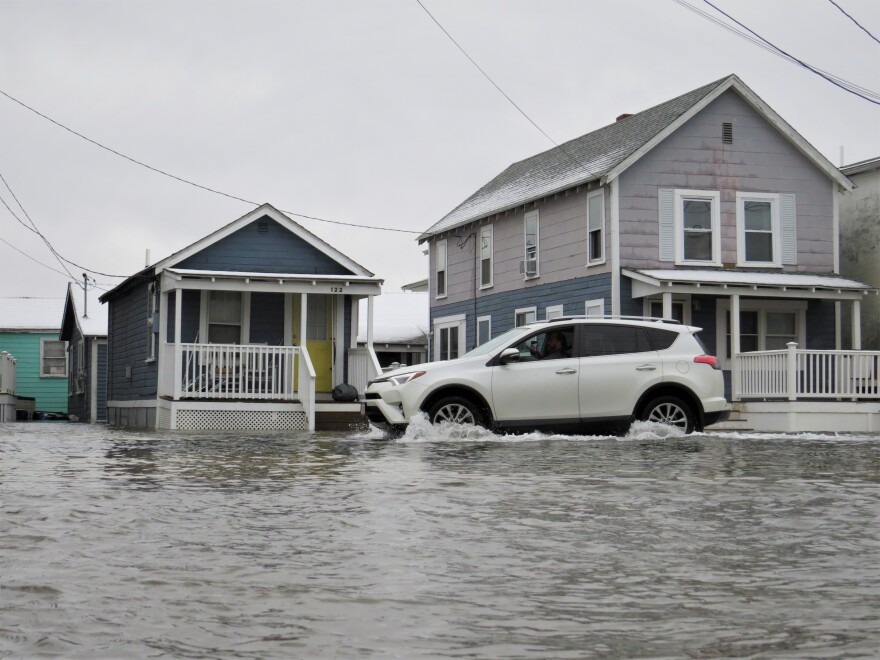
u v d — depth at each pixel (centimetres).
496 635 450
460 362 1703
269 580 557
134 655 417
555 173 3297
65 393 5178
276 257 2645
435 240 3975
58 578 558
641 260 2852
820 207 2978
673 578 567
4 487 951
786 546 663
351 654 420
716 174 2906
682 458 1273
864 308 3106
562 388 1702
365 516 779
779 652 423
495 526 735
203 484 985
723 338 2873
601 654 420
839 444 1584
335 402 2486
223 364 2595
